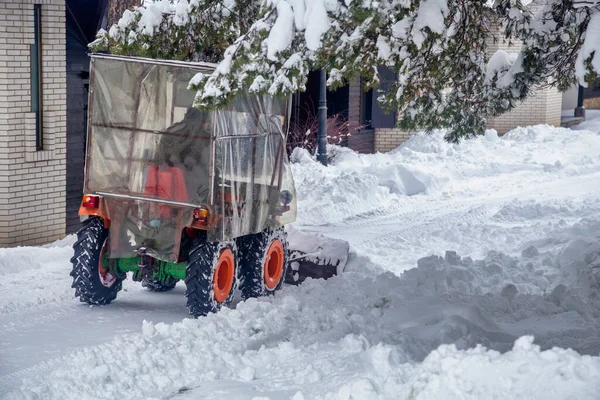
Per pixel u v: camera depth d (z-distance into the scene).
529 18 11.07
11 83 13.16
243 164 9.70
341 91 25.31
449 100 11.36
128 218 9.44
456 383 5.18
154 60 9.31
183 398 6.50
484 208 18.42
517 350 5.32
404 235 15.49
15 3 13.05
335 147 23.95
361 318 8.84
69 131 15.54
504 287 9.91
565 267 11.72
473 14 10.49
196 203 9.25
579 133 27.52
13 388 6.83
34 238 13.84
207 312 9.33
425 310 9.05
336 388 6.37
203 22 11.24
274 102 10.17
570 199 18.66
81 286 9.64
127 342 7.69
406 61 9.25
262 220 10.11
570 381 4.92
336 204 18.00
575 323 8.76
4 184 13.29
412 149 25.88
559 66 11.23
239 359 7.41
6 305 9.57
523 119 29.97
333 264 11.34
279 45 8.34
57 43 13.88
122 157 9.45
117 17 16.48
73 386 6.64
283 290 10.52
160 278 9.84
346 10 8.27
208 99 8.61
